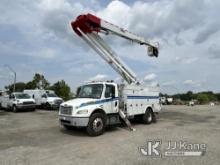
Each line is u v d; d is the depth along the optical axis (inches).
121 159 250.2
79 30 460.4
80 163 237.6
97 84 445.1
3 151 287.4
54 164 235.5
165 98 1968.5
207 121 577.0
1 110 984.3
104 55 491.2
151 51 593.0
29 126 500.1
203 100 2640.3
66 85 2010.3
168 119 621.3
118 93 461.4
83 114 388.2
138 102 502.3
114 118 449.7
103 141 343.9
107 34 494.9
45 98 1007.0
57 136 387.9
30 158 256.8
